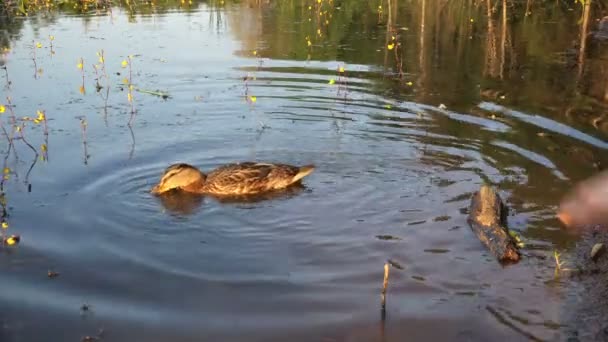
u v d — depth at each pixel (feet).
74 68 51.65
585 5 59.82
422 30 62.90
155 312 21.61
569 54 56.13
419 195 30.50
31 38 62.34
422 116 40.91
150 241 26.55
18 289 22.88
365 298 22.48
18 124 39.40
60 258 24.95
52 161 34.19
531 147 35.47
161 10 78.48
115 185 31.76
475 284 23.30
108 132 38.32
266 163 32.58
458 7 79.61
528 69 51.67
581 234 26.58
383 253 25.48
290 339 20.24
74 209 29.07
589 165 32.89
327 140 37.24
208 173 32.81
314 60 55.06
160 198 30.81
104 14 75.72
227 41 61.72
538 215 28.14
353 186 31.68
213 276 23.82
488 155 34.63
